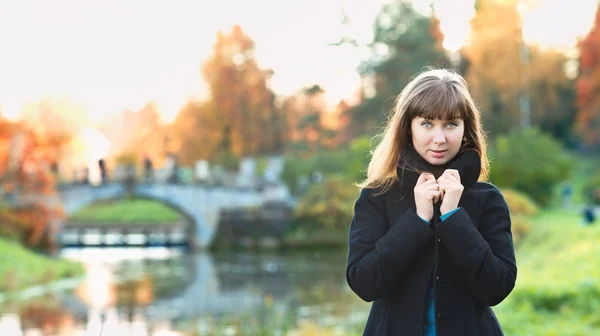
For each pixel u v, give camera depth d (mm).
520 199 29516
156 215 43875
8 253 23641
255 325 14297
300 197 38812
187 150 57344
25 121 32406
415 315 2777
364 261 2783
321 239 36531
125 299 19984
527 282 11031
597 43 48094
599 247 14453
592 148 48625
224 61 58406
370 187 2984
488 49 49750
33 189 30188
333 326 13773
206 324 15688
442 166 2869
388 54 52531
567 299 9766
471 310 2791
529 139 35750
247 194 37812
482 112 48438
